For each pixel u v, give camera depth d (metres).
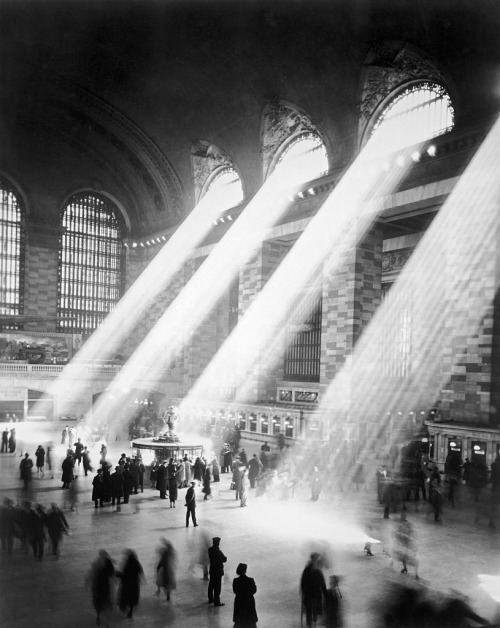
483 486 25.30
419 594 11.29
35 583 14.43
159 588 13.76
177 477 26.12
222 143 48.06
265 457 27.44
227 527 19.69
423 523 20.30
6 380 48.44
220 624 12.35
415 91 34.50
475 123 30.05
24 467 24.78
